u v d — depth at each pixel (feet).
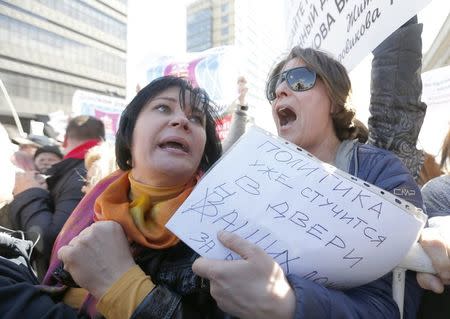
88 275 2.66
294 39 7.55
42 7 75.25
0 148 3.67
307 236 2.43
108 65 100.01
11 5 62.59
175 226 2.56
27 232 5.88
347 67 5.00
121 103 15.37
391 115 4.62
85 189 6.17
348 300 2.43
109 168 6.23
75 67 86.79
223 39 148.97
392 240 2.40
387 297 2.69
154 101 3.26
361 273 2.44
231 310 2.28
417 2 3.62
